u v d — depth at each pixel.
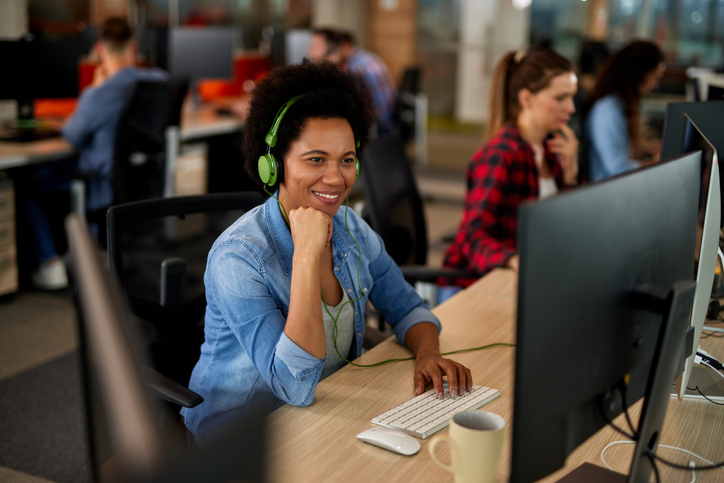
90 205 3.59
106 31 3.69
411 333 1.45
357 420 1.14
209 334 1.29
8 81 3.83
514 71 2.23
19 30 4.32
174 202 1.59
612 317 0.87
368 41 7.25
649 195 0.91
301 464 1.01
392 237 2.20
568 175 2.41
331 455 1.04
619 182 0.85
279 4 6.89
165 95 3.52
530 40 6.34
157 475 0.41
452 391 1.22
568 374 0.82
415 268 2.12
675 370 0.92
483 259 2.03
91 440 0.63
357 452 1.04
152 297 1.54
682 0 5.74
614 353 0.90
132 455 0.42
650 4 5.86
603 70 3.18
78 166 3.65
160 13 5.79
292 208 1.28
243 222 1.29
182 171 4.12
